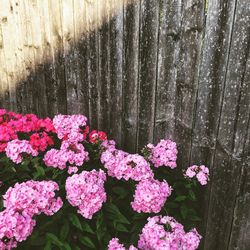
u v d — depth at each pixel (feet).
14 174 7.97
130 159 7.35
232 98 6.66
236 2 6.16
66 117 9.11
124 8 7.81
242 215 7.21
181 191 7.82
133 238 7.10
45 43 9.74
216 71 6.77
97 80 8.93
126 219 7.06
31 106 11.08
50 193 6.55
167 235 6.24
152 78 7.86
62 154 7.68
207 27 6.65
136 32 7.78
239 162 6.89
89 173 7.07
